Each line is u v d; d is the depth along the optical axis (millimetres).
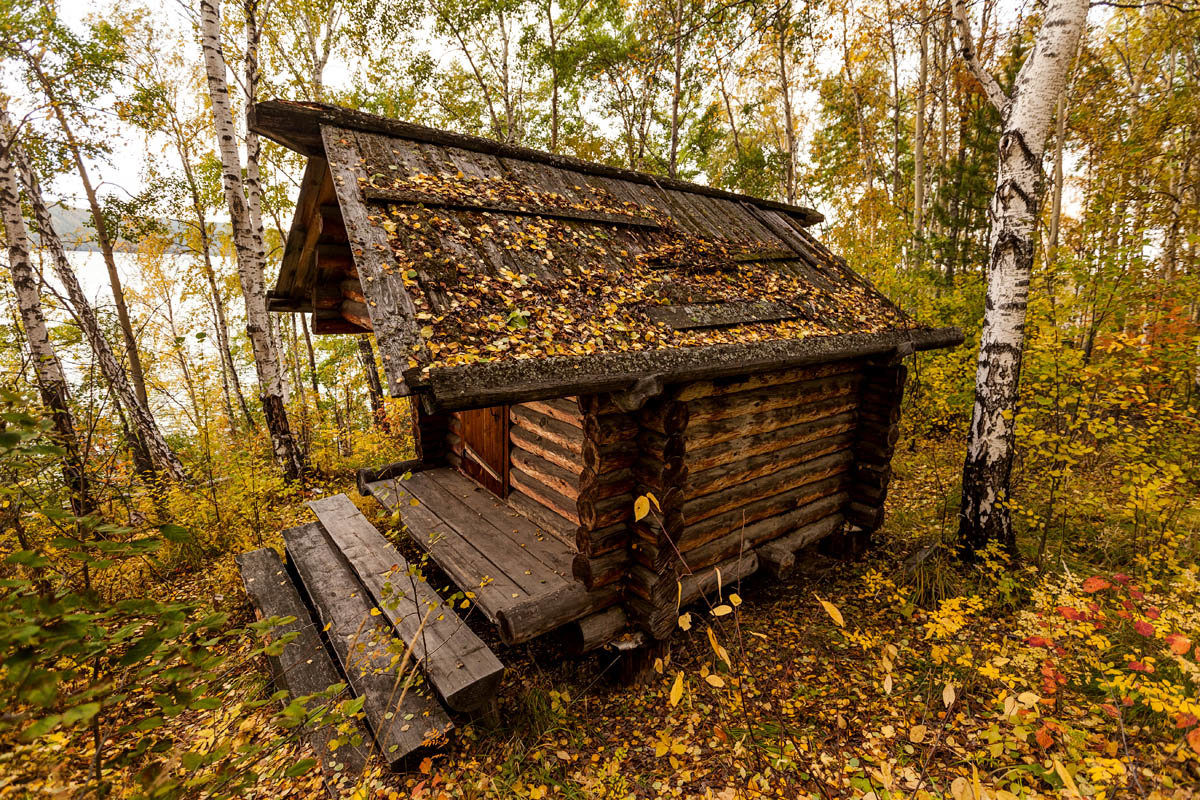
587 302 3596
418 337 2742
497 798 2896
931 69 14500
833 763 3033
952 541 5461
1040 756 2809
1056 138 12969
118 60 9070
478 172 4344
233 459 6613
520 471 5141
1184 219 8141
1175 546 4164
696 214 5645
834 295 5312
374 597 4070
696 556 4254
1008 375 4848
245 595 4855
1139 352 5004
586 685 3914
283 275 5559
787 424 4727
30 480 2445
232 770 1608
